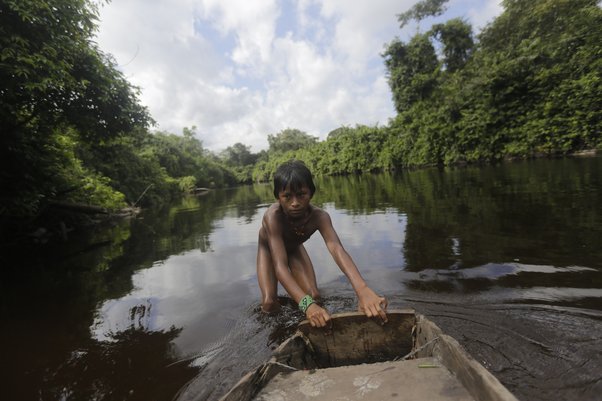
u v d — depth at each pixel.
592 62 14.20
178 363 2.18
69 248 6.41
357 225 5.95
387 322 1.88
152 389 1.93
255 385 1.41
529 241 3.87
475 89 18.83
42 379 2.11
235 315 2.84
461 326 2.27
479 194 7.61
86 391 1.96
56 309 3.28
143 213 12.89
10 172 6.61
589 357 1.85
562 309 2.36
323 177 36.38
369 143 30.77
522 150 16.06
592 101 13.63
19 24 5.04
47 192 7.20
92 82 6.51
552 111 15.16
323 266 3.96
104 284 3.98
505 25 20.36
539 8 18.02
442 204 7.03
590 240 3.66
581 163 11.23
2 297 3.74
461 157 19.64
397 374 1.44
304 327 1.91
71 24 5.81
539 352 1.93
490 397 1.11
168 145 35.81
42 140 7.31
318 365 1.92
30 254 6.07
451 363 1.43
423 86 27.22
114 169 14.95
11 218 6.73
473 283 2.94
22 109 6.25
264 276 2.99
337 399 1.33
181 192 31.19
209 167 48.72
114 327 2.79
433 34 27.59
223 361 2.16
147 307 3.17
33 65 4.92
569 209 5.08
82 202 9.47
